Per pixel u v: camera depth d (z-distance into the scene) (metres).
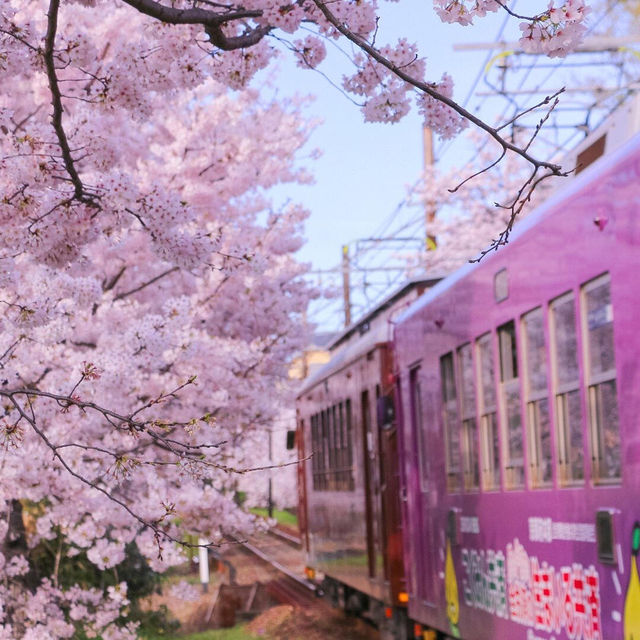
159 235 5.41
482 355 8.83
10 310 5.83
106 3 10.30
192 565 24.86
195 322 12.53
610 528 6.05
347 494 15.27
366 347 13.58
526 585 7.67
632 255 5.76
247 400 11.54
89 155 5.49
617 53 16.91
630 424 5.75
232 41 4.84
